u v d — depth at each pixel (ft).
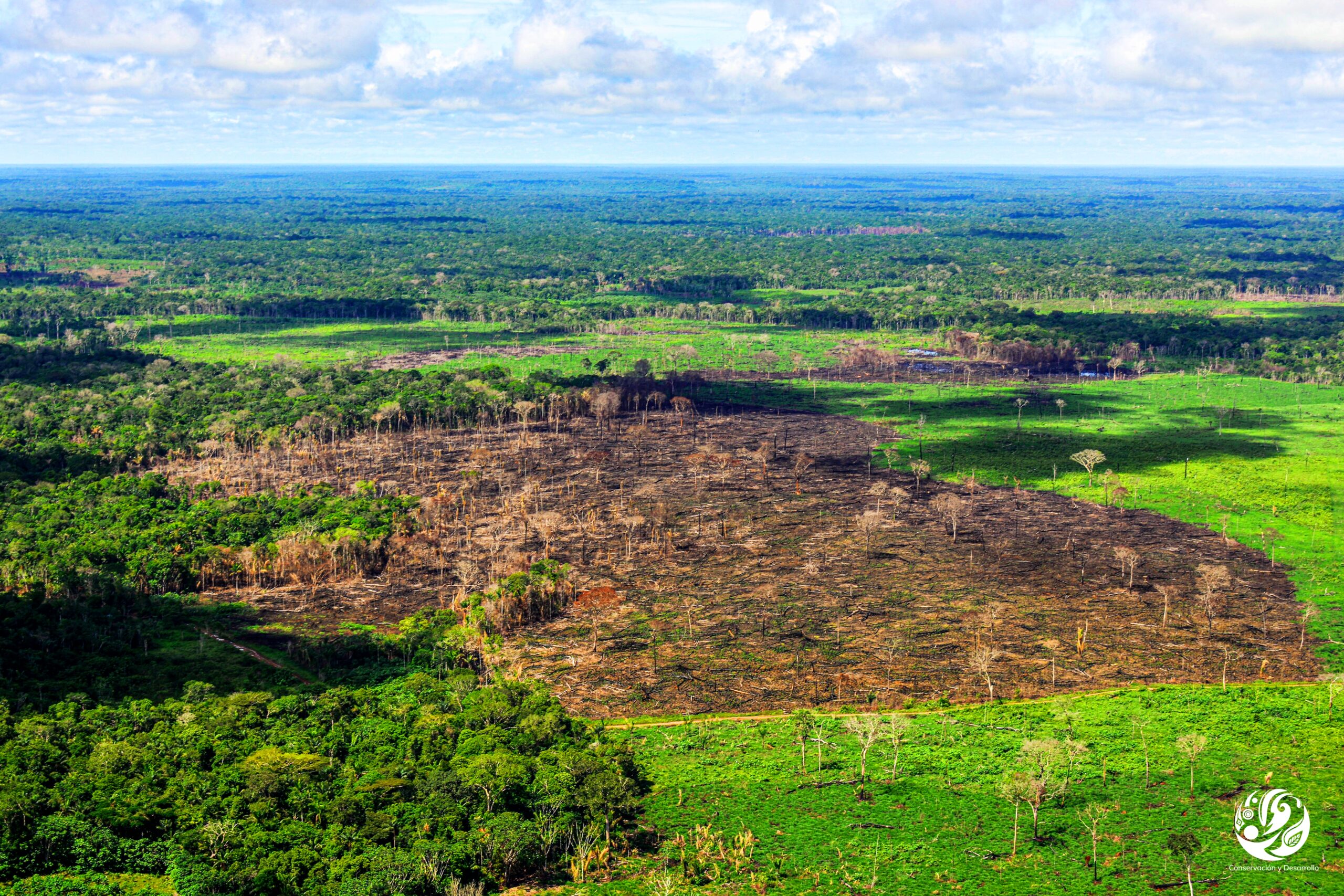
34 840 350.43
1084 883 350.43
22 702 463.01
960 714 477.36
